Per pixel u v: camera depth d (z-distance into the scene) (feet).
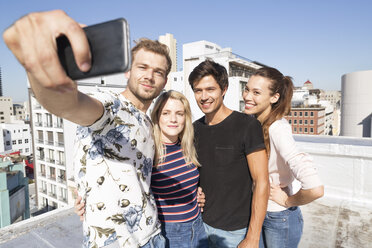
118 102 3.49
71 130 78.59
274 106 5.00
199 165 5.31
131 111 3.74
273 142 4.55
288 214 4.87
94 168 3.37
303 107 197.47
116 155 3.46
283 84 4.71
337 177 9.62
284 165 4.68
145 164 4.06
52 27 1.10
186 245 5.24
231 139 4.81
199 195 5.38
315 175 3.94
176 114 4.95
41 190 88.84
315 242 6.99
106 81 73.31
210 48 167.84
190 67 102.73
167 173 5.13
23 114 338.75
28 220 7.41
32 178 135.44
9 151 148.25
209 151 5.10
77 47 1.15
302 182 4.02
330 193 9.82
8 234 6.64
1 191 44.47
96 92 3.34
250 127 4.65
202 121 5.46
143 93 3.83
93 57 1.31
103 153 3.38
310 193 3.92
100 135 3.35
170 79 126.72
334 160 9.60
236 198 4.93
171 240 5.22
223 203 5.03
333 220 8.10
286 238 4.91
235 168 4.86
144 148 3.99
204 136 5.19
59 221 7.38
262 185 4.44
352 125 173.47
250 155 4.56
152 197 4.30
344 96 180.45
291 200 4.42
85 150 3.44
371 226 7.63
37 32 1.09
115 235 3.41
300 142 10.40
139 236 3.78
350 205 8.98
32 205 95.55
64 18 1.13
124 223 3.54
